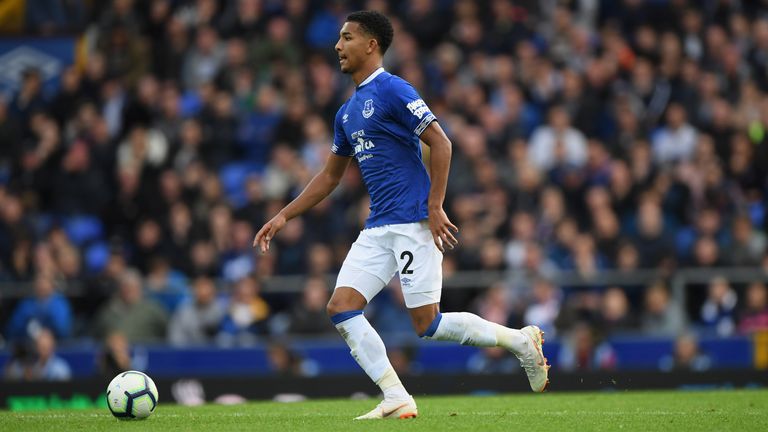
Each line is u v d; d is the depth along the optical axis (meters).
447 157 20.75
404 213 21.22
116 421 22.42
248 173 52.75
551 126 51.69
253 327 42.59
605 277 42.59
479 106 52.88
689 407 25.97
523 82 54.78
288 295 44.28
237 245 47.19
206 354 41.34
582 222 48.22
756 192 51.38
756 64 57.81
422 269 21.19
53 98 55.16
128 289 42.94
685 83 54.31
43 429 21.03
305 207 22.97
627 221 48.34
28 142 54.59
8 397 35.19
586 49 57.38
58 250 47.47
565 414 23.44
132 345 41.34
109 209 52.00
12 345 42.41
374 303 43.25
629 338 40.69
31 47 54.00
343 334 21.66
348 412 24.81
